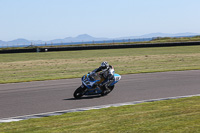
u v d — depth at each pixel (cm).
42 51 6931
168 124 827
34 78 2328
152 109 1085
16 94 1577
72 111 1146
